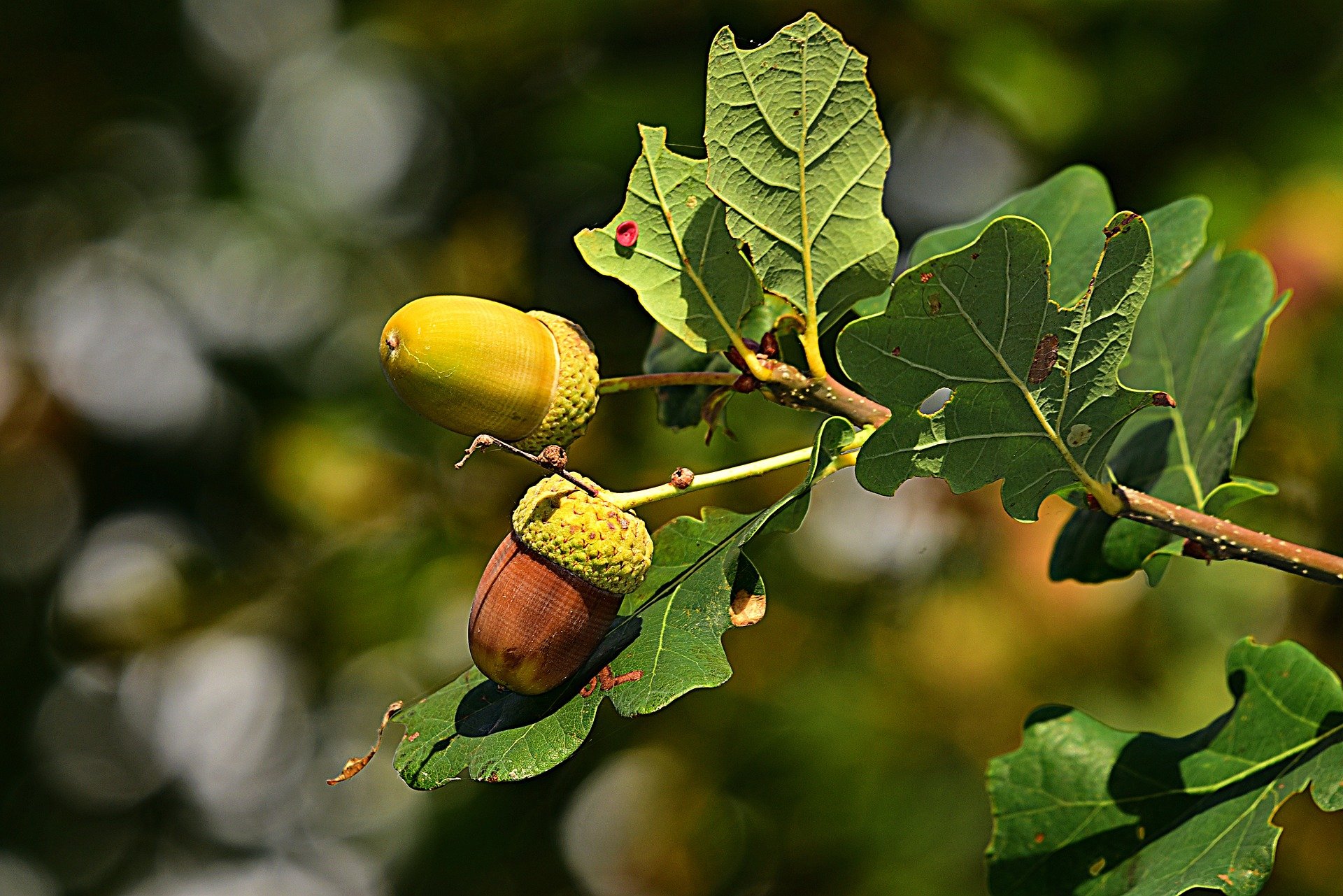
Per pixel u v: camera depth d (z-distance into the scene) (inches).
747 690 162.7
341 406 180.4
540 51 167.2
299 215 189.2
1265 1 154.1
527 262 170.1
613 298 163.8
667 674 48.9
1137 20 157.3
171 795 219.6
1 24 187.0
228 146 196.5
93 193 200.5
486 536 168.6
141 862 219.8
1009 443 52.4
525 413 53.8
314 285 188.5
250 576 189.0
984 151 167.5
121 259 200.8
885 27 154.1
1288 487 139.6
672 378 56.9
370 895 199.6
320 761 199.3
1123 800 65.3
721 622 50.6
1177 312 77.9
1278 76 157.5
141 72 195.9
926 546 161.3
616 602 51.6
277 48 197.5
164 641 189.9
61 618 198.5
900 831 155.1
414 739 55.7
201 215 193.6
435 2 175.2
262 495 183.5
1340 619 144.6
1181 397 74.4
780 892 160.1
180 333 198.7
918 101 158.9
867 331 48.2
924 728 159.2
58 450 198.8
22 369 198.8
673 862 164.9
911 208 165.0
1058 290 71.0
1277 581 147.0
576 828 171.2
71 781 217.0
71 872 216.5
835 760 158.4
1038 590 154.5
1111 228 46.4
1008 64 152.7
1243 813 58.2
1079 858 64.8
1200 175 151.4
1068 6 157.8
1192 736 66.6
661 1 157.3
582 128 155.4
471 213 173.6
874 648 162.4
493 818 168.7
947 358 49.2
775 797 160.4
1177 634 153.0
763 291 55.4
